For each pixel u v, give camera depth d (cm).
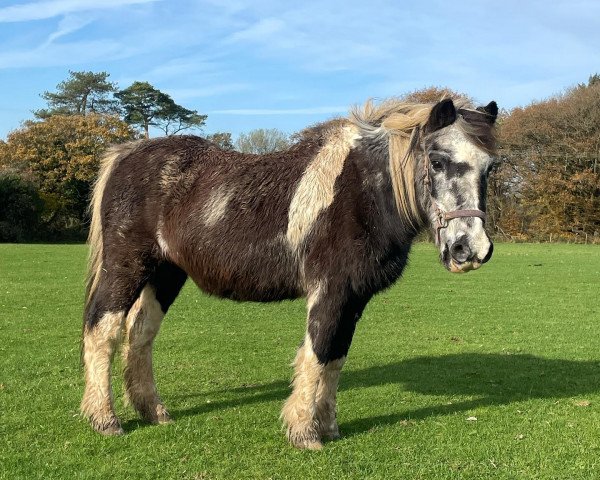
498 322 1162
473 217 441
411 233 495
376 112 518
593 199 4241
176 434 532
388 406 635
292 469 459
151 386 570
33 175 4591
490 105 488
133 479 439
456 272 452
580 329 1102
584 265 2364
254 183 514
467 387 715
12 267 2012
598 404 649
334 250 478
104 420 526
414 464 475
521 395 681
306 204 491
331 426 525
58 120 4881
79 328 1027
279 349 909
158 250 544
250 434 535
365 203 480
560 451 507
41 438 518
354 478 446
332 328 483
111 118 5034
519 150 4438
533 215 4456
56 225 4650
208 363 819
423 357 873
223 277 520
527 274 2016
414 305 1350
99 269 553
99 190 568
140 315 565
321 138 525
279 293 517
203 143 572
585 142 4203
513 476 456
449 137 454
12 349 866
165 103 6109
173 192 536
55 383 694
